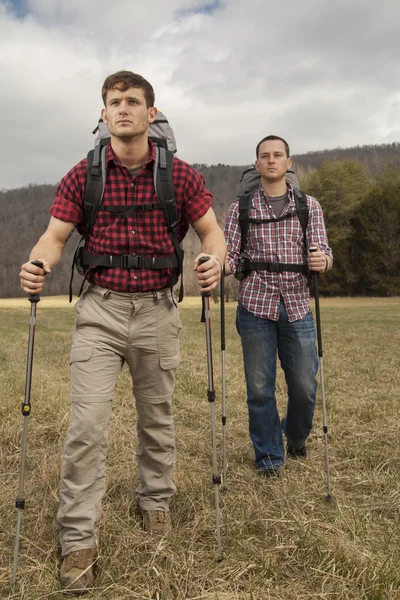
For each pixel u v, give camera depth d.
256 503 3.02
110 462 3.74
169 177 2.52
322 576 2.31
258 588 2.24
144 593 2.23
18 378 6.76
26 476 3.56
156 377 2.66
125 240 2.51
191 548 2.55
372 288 50.78
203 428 4.80
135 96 2.39
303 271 3.62
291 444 3.93
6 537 2.69
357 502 3.12
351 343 11.98
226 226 3.72
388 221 49.88
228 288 43.88
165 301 2.60
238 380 7.03
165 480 2.80
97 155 2.52
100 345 2.52
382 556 2.45
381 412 5.19
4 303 47.59
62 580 2.29
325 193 53.03
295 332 3.59
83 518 2.38
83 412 2.40
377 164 87.19
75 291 61.59
